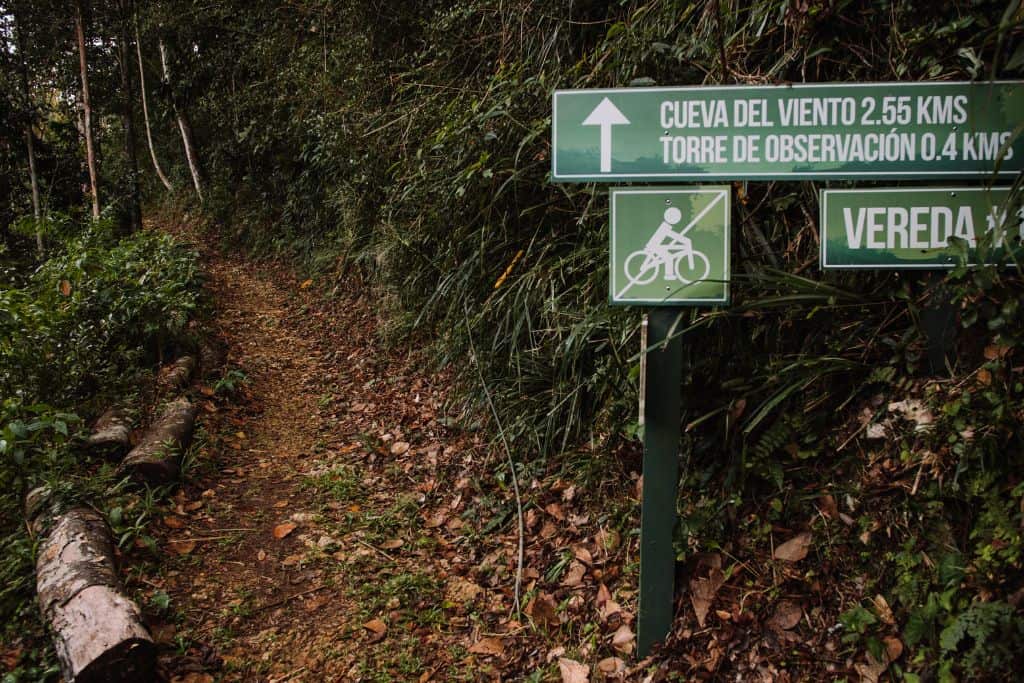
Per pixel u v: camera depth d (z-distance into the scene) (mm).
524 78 4473
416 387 5562
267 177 12758
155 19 13141
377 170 7270
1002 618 1940
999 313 2209
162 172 18359
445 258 5094
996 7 2270
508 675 2717
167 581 3240
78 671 2436
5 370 4461
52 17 11867
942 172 2137
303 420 5512
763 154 2209
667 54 3098
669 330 2361
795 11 2625
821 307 2459
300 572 3400
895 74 2473
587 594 2943
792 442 2613
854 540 2395
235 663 2785
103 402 4855
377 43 7492
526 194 4266
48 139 12438
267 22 11320
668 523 2447
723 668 2344
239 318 8531
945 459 2230
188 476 4160
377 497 4176
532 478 3781
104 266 6277
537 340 4086
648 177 2268
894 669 2123
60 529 3213
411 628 3008
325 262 9219
